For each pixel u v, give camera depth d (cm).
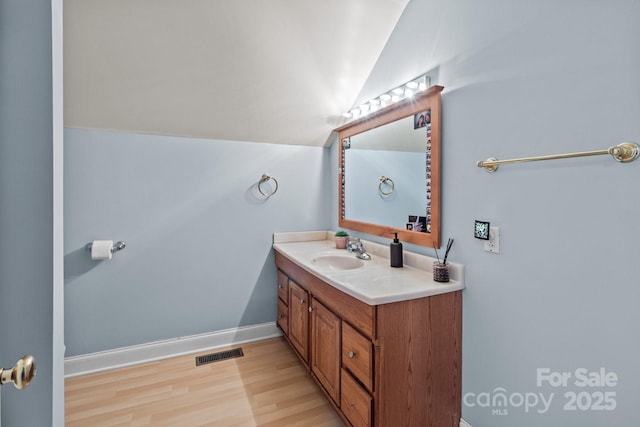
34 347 68
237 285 246
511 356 122
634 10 86
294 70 202
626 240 89
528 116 114
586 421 99
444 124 152
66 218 199
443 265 143
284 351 233
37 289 68
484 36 130
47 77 67
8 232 65
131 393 182
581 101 98
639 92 85
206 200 234
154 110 202
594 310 97
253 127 235
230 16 166
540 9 109
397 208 189
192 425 156
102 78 179
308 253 217
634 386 88
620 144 88
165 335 225
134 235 215
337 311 154
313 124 246
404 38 181
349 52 199
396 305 127
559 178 105
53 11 68
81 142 201
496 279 127
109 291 210
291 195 262
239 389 186
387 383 125
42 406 68
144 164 215
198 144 230
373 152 212
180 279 228
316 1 167
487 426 132
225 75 193
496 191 126
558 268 106
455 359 142
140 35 165
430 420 136
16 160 66
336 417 163
